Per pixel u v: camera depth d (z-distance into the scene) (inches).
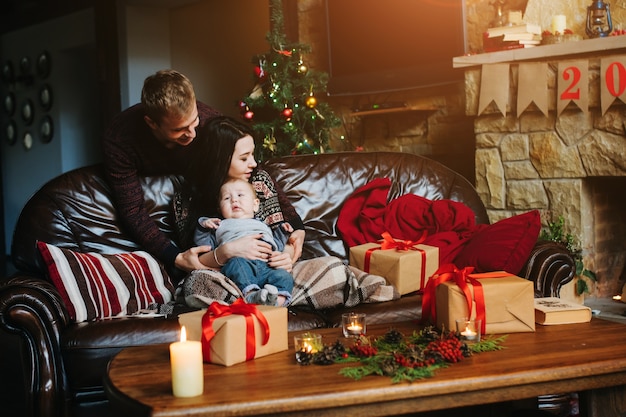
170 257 103.7
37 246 96.7
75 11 297.0
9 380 135.3
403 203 118.3
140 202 108.4
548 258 102.8
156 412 56.9
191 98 98.1
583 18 150.0
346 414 60.3
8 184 346.6
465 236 112.6
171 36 275.9
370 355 69.2
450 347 67.3
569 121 143.9
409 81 187.0
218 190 106.1
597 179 150.1
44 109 318.0
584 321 80.8
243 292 96.3
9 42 340.8
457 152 183.0
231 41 258.1
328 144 198.2
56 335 88.5
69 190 110.3
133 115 106.2
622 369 66.0
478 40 175.3
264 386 61.7
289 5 216.4
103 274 97.8
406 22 185.3
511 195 154.0
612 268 155.3
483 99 153.9
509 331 76.7
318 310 100.3
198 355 60.2
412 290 104.0
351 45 198.7
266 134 184.7
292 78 189.2
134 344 86.8
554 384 64.6
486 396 63.1
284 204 113.0
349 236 117.3
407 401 61.4
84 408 87.8
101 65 271.6
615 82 135.9
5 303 87.3
